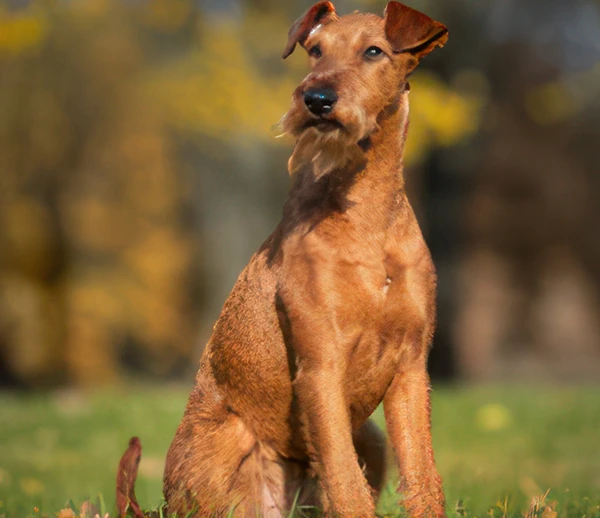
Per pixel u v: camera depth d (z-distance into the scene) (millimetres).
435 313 4379
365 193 4207
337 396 4152
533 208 25562
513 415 10430
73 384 23797
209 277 23188
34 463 8055
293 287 4211
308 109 4051
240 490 4531
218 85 15781
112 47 19391
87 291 23578
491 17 17594
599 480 7074
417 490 4180
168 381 26656
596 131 24812
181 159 22828
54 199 23797
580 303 26500
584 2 19672
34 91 21734
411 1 16250
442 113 15172
